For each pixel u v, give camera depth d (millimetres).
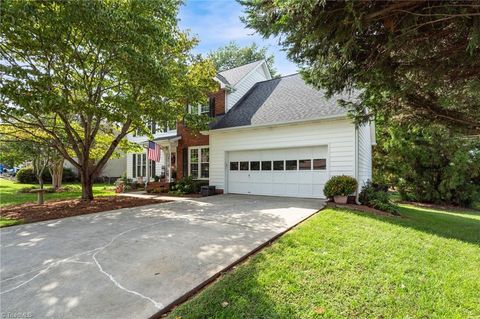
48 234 5324
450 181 13430
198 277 3416
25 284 3221
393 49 3184
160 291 3070
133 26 7113
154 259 3977
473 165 13383
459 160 13070
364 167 11539
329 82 4160
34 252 4281
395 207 8898
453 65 3295
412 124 5832
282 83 14438
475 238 5984
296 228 5793
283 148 11266
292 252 4227
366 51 3383
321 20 2814
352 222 6293
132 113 8133
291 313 2691
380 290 3189
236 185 12758
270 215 7109
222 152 12984
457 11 2492
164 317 2652
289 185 11117
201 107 14695
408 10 2604
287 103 12016
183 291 3074
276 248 4422
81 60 7871
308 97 11664
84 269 3637
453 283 3488
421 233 5816
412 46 3152
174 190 13266
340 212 7398
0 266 3742
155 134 16516
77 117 10891
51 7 6520
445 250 4844
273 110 11953
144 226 5945
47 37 6746
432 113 5148
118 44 7090
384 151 16000
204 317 2617
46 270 3604
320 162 10359
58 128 9758
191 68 11273
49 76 6969
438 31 2891
